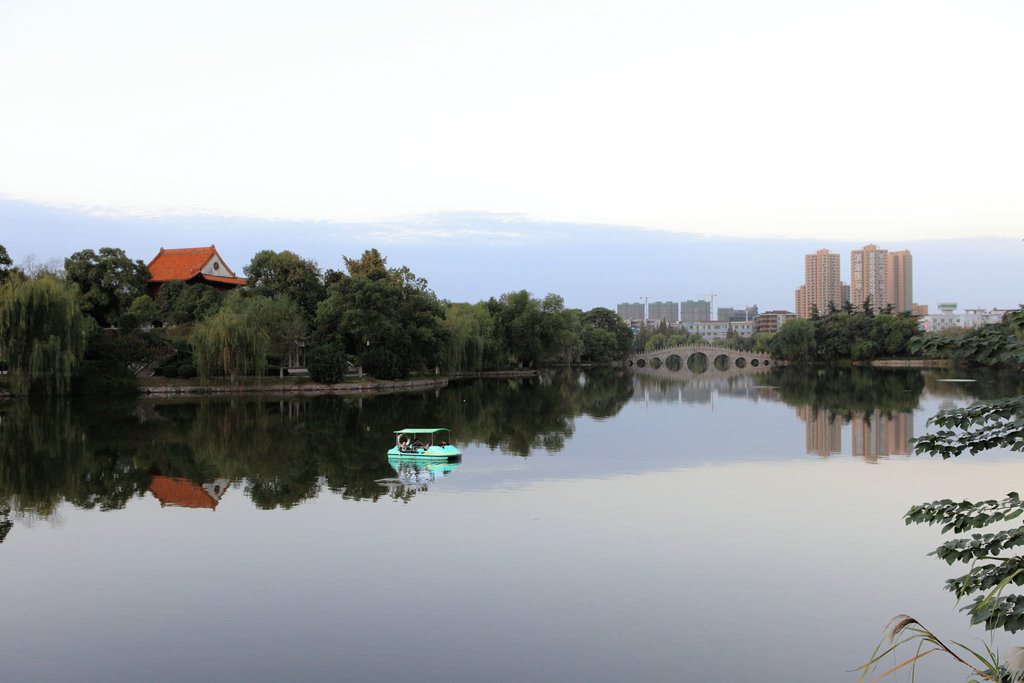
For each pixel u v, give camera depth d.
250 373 91.56
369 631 19.47
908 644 18.72
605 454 46.31
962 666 17.52
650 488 35.94
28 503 33.09
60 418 62.88
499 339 139.88
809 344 196.38
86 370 78.25
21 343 68.25
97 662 17.94
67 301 70.56
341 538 27.52
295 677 17.12
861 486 36.28
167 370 91.69
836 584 22.72
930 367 172.00
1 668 17.67
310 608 20.98
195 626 19.89
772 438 53.59
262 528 28.88
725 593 22.00
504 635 19.22
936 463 42.94
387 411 72.06
